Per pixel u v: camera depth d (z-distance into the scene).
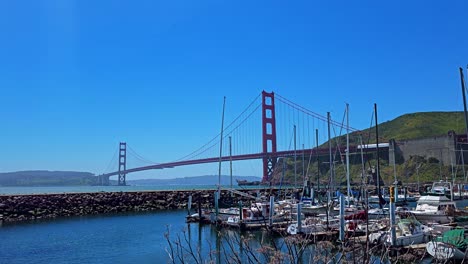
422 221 29.58
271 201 29.25
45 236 32.12
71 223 40.75
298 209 24.53
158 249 26.05
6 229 36.53
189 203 40.53
